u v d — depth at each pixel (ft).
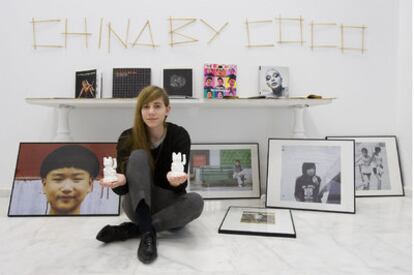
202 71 6.77
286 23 6.85
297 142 6.23
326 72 6.94
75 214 5.57
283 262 3.66
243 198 6.64
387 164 6.91
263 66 6.76
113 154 6.03
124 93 6.49
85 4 6.64
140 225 3.97
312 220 5.22
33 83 6.67
